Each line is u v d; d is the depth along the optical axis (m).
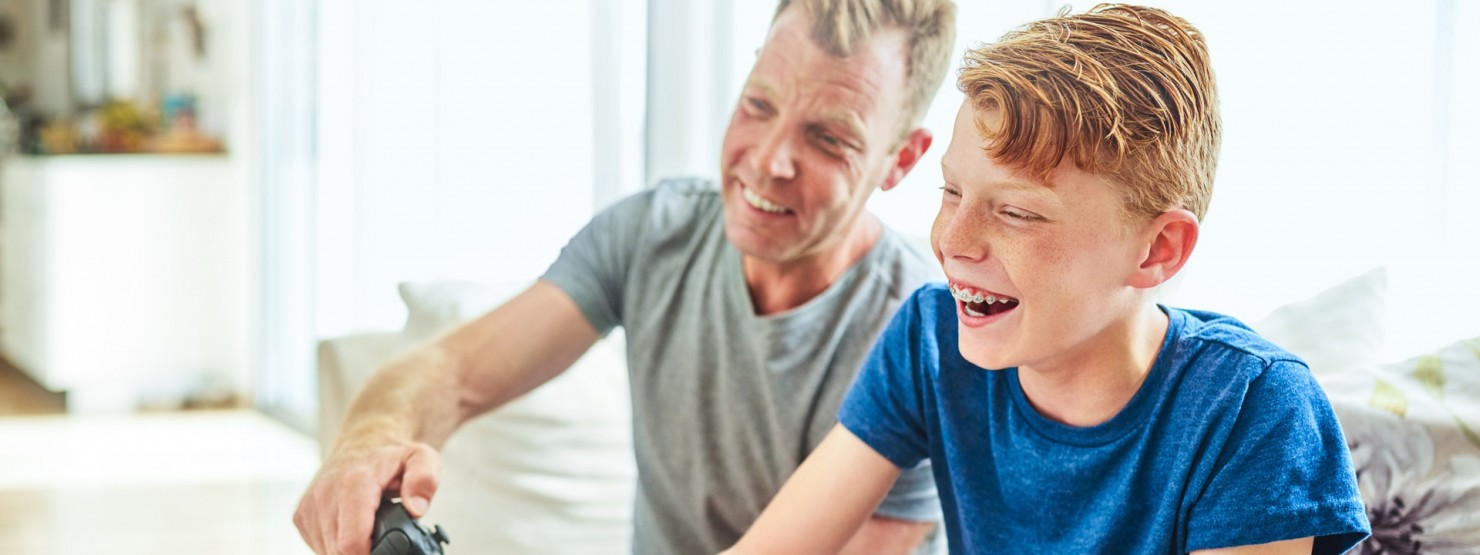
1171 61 0.70
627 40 2.31
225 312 4.25
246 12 4.12
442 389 1.19
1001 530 0.86
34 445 3.60
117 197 4.06
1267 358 0.75
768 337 1.15
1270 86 1.31
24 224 4.23
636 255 1.25
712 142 1.88
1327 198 1.27
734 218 1.15
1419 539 0.96
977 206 0.73
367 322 3.36
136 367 4.13
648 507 1.25
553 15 2.59
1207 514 0.75
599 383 1.60
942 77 1.11
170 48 4.68
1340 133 1.25
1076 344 0.75
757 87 1.13
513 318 1.25
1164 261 0.73
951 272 0.75
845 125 1.11
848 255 1.15
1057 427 0.81
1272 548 0.73
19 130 4.96
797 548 0.92
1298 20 1.28
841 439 0.93
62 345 4.01
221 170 4.21
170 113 4.48
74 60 4.97
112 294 4.07
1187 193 0.72
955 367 0.87
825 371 1.13
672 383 1.22
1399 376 1.03
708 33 1.88
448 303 1.69
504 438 1.53
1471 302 1.18
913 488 1.08
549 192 2.63
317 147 3.70
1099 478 0.80
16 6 5.52
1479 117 1.17
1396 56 1.21
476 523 1.51
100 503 3.04
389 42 3.23
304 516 1.01
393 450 1.01
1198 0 1.36
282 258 3.96
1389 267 1.22
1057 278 0.72
